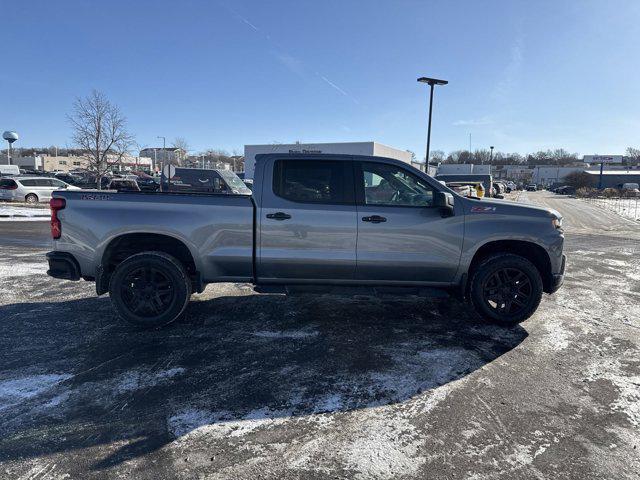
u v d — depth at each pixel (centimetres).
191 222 459
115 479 240
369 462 258
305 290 476
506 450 271
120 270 454
